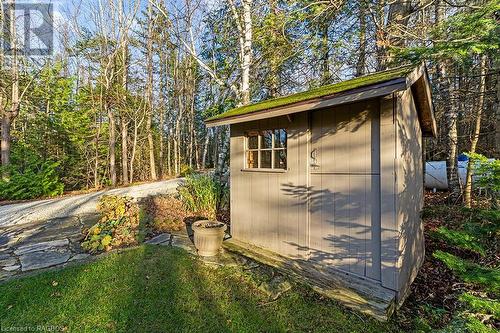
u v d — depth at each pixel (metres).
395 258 2.56
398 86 2.21
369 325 2.33
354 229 2.90
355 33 5.70
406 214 2.75
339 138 3.01
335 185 3.06
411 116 3.02
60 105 12.50
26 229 5.12
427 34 4.68
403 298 2.70
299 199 3.42
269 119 3.80
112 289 2.82
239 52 6.93
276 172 3.70
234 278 3.13
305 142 3.32
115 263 3.44
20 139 11.76
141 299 2.66
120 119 13.74
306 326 2.32
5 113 10.22
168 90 17.69
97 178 12.81
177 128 18.16
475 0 4.02
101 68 12.41
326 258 3.17
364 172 2.80
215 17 7.70
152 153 15.52
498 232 2.34
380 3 4.79
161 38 13.06
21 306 2.50
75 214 6.39
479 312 2.04
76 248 4.04
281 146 3.69
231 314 2.47
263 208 3.91
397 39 4.90
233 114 3.94
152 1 7.00
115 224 4.42
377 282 2.73
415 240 3.21
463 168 6.96
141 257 3.63
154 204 6.56
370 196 2.76
